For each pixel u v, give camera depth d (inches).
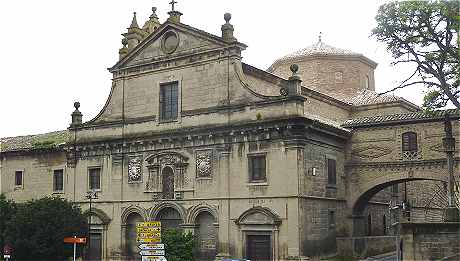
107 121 1738.4
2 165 2034.9
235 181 1469.0
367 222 1739.7
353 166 1612.9
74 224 1605.6
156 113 1637.6
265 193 1416.1
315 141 1470.2
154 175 1611.7
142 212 1625.2
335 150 1576.0
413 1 1141.1
